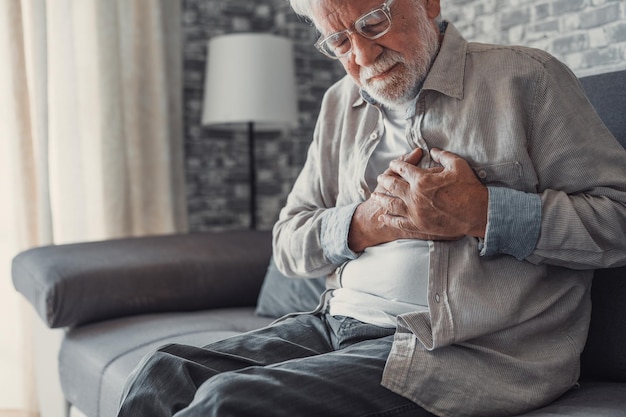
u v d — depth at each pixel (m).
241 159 3.96
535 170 1.37
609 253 1.35
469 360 1.31
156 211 3.56
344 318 1.52
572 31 2.25
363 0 1.37
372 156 1.54
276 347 1.48
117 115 3.42
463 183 1.32
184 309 2.46
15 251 3.24
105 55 3.39
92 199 3.42
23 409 3.20
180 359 1.34
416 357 1.30
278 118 3.37
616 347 1.51
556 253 1.33
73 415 2.20
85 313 2.27
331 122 1.69
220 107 3.38
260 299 2.38
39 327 2.56
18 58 3.15
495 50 1.43
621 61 2.10
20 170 3.17
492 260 1.36
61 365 2.21
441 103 1.42
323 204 1.71
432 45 1.43
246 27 3.93
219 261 2.53
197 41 3.82
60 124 3.34
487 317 1.31
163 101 3.53
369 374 1.29
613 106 1.67
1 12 3.15
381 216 1.44
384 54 1.40
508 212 1.30
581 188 1.36
